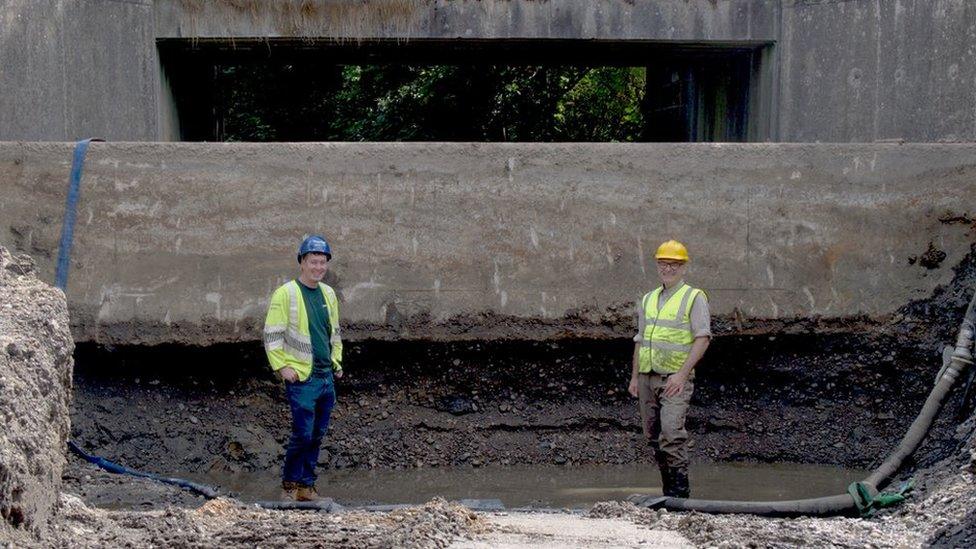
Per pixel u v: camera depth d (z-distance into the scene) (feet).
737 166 30.32
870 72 38.09
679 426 24.34
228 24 39.29
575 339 30.37
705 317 24.47
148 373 30.63
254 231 29.81
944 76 36.47
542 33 39.75
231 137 68.59
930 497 22.74
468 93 61.57
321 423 24.64
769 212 30.42
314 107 68.69
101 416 30.19
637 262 30.30
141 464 29.81
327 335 24.44
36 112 35.99
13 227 29.32
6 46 35.37
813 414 31.30
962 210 30.58
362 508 23.85
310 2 39.24
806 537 17.99
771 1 40.01
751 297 30.48
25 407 14.62
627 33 39.93
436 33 39.65
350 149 29.86
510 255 30.17
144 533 16.48
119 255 29.60
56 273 29.40
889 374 31.07
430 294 30.12
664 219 30.30
